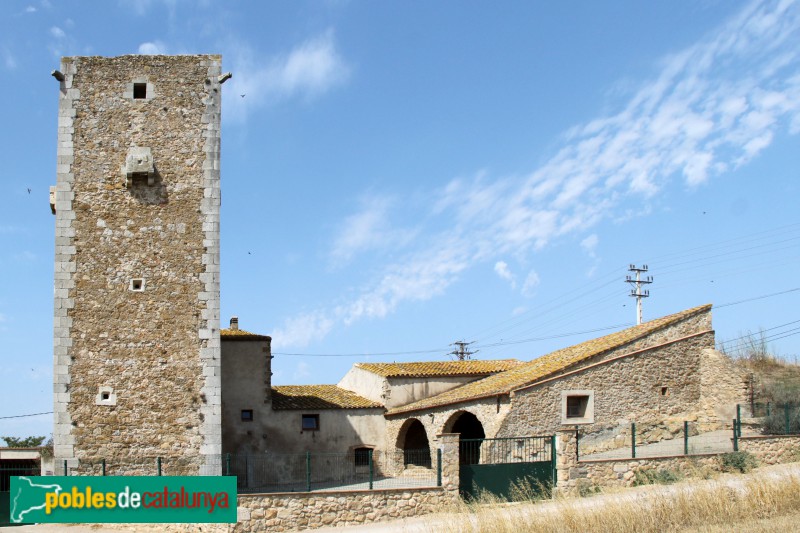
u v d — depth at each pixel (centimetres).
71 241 2303
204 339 2305
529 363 3278
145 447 2236
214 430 2266
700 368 2878
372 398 3475
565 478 2234
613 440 2655
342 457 3222
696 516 1712
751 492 1833
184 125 2405
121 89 2403
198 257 2342
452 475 2183
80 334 2262
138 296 2302
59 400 2225
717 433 2745
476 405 2681
